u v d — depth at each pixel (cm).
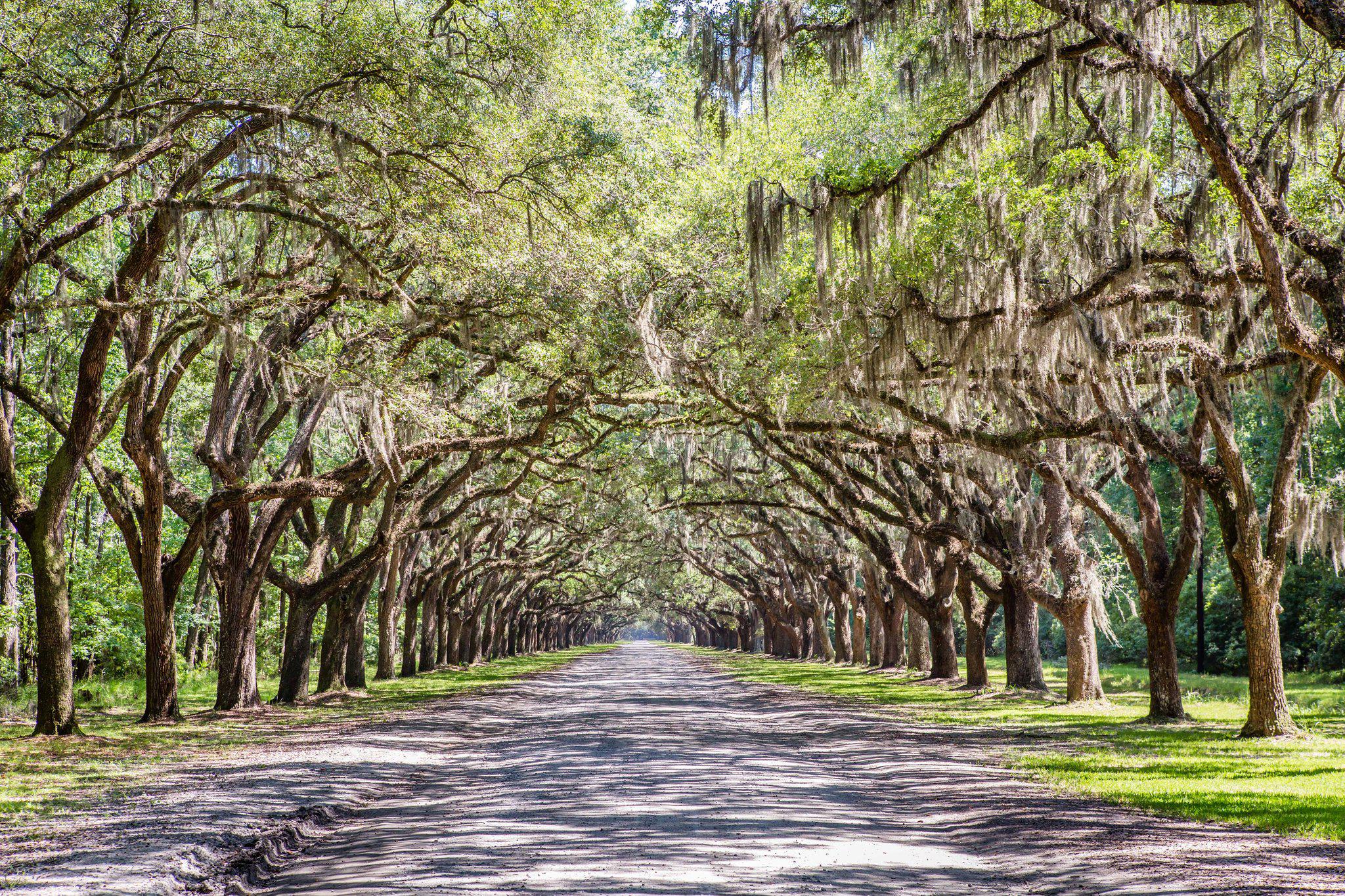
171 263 2081
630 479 3994
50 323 2131
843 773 1477
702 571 7875
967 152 1742
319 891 777
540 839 945
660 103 2497
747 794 1231
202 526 2256
